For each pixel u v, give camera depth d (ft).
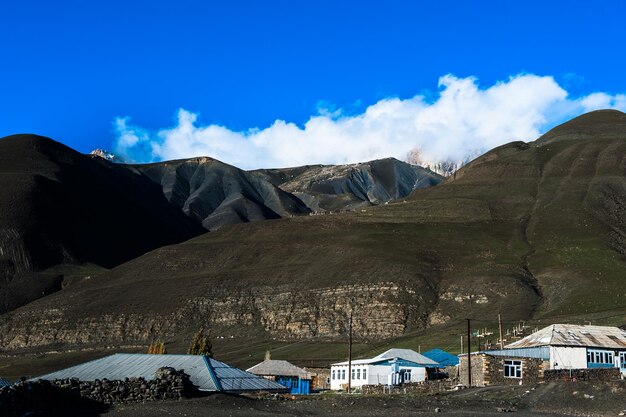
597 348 267.59
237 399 184.55
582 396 188.96
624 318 437.58
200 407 169.58
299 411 175.83
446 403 192.85
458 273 633.20
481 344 421.18
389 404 189.98
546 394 197.98
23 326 650.43
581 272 616.39
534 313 530.68
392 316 555.69
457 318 542.98
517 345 279.08
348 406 186.39
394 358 335.47
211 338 587.27
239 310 622.13
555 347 264.11
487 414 171.32
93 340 613.93
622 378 207.51
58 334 628.69
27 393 152.35
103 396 171.53
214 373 207.72
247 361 471.62
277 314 601.21
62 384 168.96
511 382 254.27
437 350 368.27
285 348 520.42
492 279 596.29
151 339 603.26
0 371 504.02
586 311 500.74
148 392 177.06
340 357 464.65
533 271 652.07
